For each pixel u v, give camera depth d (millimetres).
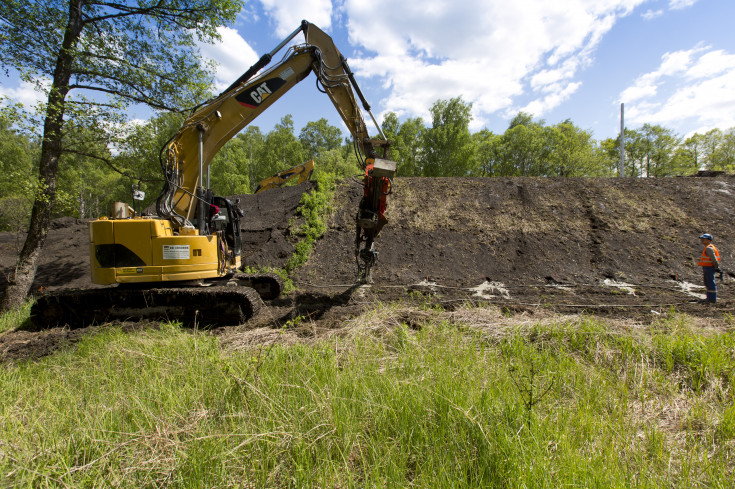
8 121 7527
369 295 8469
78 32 8750
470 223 12266
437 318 5684
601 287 9086
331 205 13547
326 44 7199
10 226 13875
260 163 40969
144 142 9781
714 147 41031
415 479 2188
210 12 9539
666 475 2234
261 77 6898
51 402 3232
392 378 3369
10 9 8031
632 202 12797
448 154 36062
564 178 14625
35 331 6758
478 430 2480
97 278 6180
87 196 35875
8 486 2102
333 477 2180
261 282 8461
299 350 4254
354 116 7449
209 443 2389
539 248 11008
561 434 2500
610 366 4004
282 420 2723
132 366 4023
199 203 6742
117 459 2318
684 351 4090
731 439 2678
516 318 5684
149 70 9352
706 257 7633
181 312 6543
